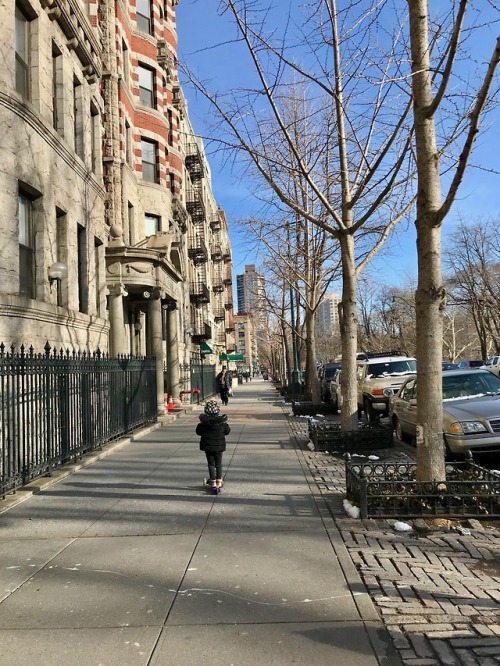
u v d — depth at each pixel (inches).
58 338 467.2
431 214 240.7
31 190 435.2
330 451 414.0
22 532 225.0
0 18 384.5
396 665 122.0
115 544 207.2
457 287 1704.0
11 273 385.7
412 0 248.7
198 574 175.3
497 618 142.5
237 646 130.8
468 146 214.1
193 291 1472.7
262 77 336.5
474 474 256.1
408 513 230.4
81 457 396.8
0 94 380.2
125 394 531.5
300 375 1358.3
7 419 285.3
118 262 731.4
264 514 244.2
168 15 1058.1
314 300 766.5
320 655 126.5
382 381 609.6
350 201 388.2
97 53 632.4
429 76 247.1
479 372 428.5
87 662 125.4
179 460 392.5
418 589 161.0
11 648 132.0
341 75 373.7
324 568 178.7
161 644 132.3
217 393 1487.5
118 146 773.3
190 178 1445.6
